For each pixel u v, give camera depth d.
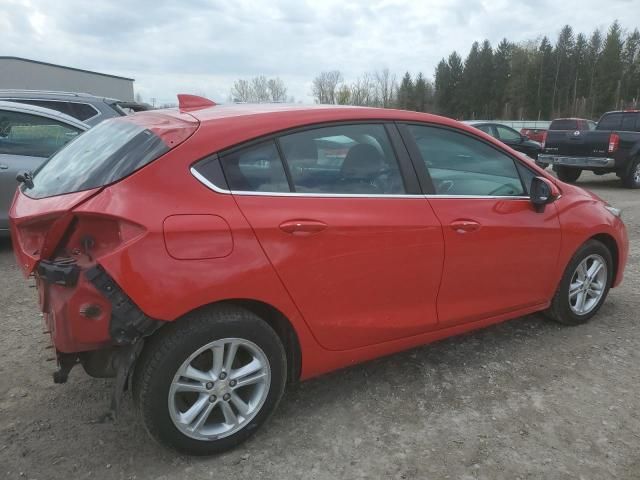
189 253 2.33
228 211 2.46
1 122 5.78
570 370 3.46
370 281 2.88
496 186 3.53
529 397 3.14
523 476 2.48
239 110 2.87
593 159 12.41
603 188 12.74
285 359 2.72
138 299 2.23
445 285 3.20
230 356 2.53
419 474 2.49
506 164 3.61
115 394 2.33
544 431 2.81
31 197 2.70
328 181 2.82
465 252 3.22
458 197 3.25
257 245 2.49
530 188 3.63
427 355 3.66
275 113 2.79
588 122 21.02
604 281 4.23
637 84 75.69
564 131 13.18
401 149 3.11
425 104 87.56
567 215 3.82
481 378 3.36
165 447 2.49
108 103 8.60
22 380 3.27
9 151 5.77
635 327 4.16
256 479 2.45
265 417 2.69
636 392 3.20
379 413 2.97
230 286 2.42
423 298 3.13
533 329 4.10
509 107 81.81
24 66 37.34
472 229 3.22
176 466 2.52
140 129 2.68
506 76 84.19
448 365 3.52
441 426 2.86
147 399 2.36
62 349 2.30
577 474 2.50
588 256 4.03
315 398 3.12
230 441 2.60
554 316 4.06
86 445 2.66
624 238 4.34
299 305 2.67
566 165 13.05
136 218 2.25
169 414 2.40
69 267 2.21
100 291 2.20
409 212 3.00
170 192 2.37
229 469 2.51
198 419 2.50
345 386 3.25
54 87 39.53
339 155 2.88
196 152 2.48
